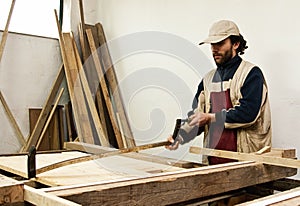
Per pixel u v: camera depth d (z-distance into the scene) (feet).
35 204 2.40
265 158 3.86
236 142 5.30
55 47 9.91
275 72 6.61
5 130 8.94
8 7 9.27
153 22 9.16
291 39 6.36
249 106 5.03
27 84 9.37
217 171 3.34
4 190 2.43
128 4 9.80
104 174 3.70
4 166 4.34
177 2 8.53
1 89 8.93
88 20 10.54
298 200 2.51
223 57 5.53
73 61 9.65
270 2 6.66
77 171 3.86
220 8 7.55
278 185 4.19
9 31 9.12
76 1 10.29
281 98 6.52
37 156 5.16
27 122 9.32
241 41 5.64
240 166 3.60
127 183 2.82
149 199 2.88
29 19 9.68
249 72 5.24
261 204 2.39
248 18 7.02
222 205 3.81
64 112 9.75
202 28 7.96
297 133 6.29
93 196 2.61
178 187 3.05
